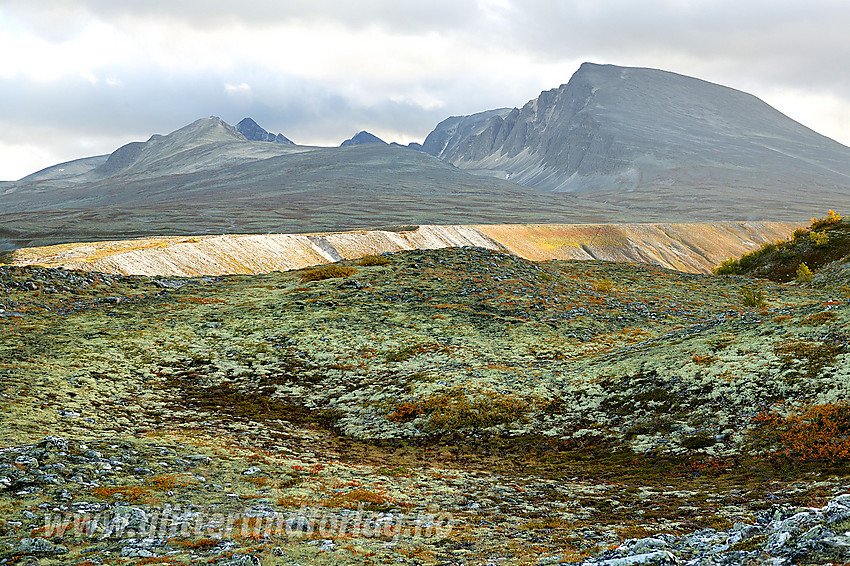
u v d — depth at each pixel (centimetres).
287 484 2488
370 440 3634
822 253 10231
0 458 2308
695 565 1426
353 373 4731
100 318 5803
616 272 8831
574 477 2928
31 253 11812
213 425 3612
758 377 3497
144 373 4550
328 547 1745
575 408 3822
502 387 4206
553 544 1852
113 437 2980
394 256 8606
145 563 1533
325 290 6981
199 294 7031
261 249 16350
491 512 2273
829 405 2981
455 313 6138
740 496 2338
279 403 4216
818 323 4006
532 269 8275
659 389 3731
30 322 5428
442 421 3762
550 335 5603
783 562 1295
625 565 1471
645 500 2436
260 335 5541
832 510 1568
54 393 3669
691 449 3038
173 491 2228
